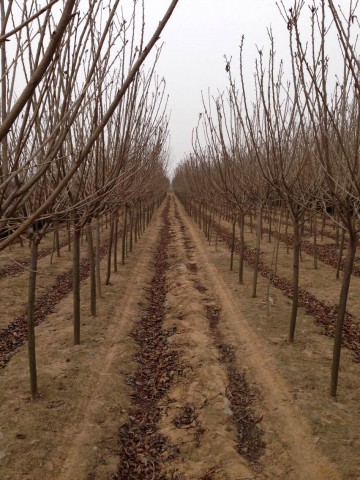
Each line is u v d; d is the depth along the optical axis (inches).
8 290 398.3
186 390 231.1
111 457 178.5
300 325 313.3
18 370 243.0
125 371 255.4
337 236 568.7
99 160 246.4
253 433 192.4
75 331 280.7
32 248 204.8
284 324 316.8
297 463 169.2
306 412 200.7
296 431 188.7
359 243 613.9
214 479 164.2
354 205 184.5
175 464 175.3
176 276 479.8
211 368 247.1
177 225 1072.2
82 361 257.0
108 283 433.7
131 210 624.7
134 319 347.3
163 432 197.6
